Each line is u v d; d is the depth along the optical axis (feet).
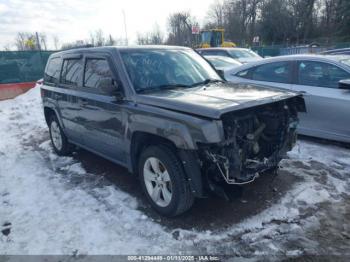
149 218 11.94
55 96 18.11
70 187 14.79
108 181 15.29
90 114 14.85
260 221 11.47
